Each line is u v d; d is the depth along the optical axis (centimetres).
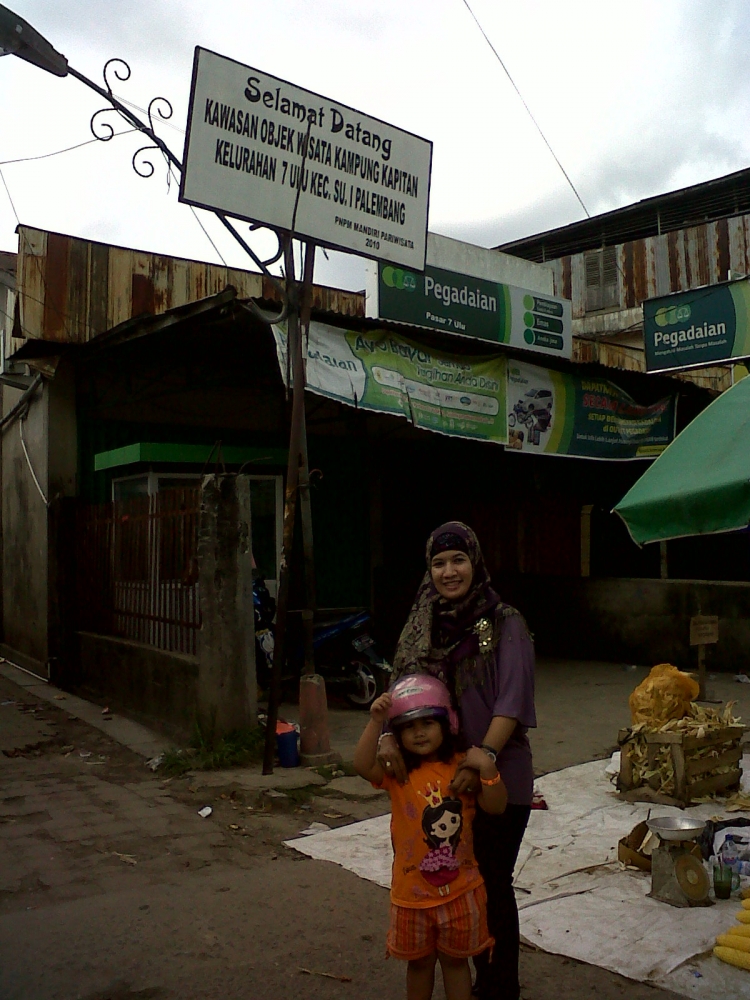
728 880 405
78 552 1036
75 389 1102
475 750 271
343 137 729
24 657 1206
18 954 363
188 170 645
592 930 374
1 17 601
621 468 1402
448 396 963
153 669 804
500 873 295
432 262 1435
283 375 791
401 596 1260
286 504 684
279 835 514
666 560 1170
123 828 530
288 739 664
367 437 1305
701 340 1082
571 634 1190
